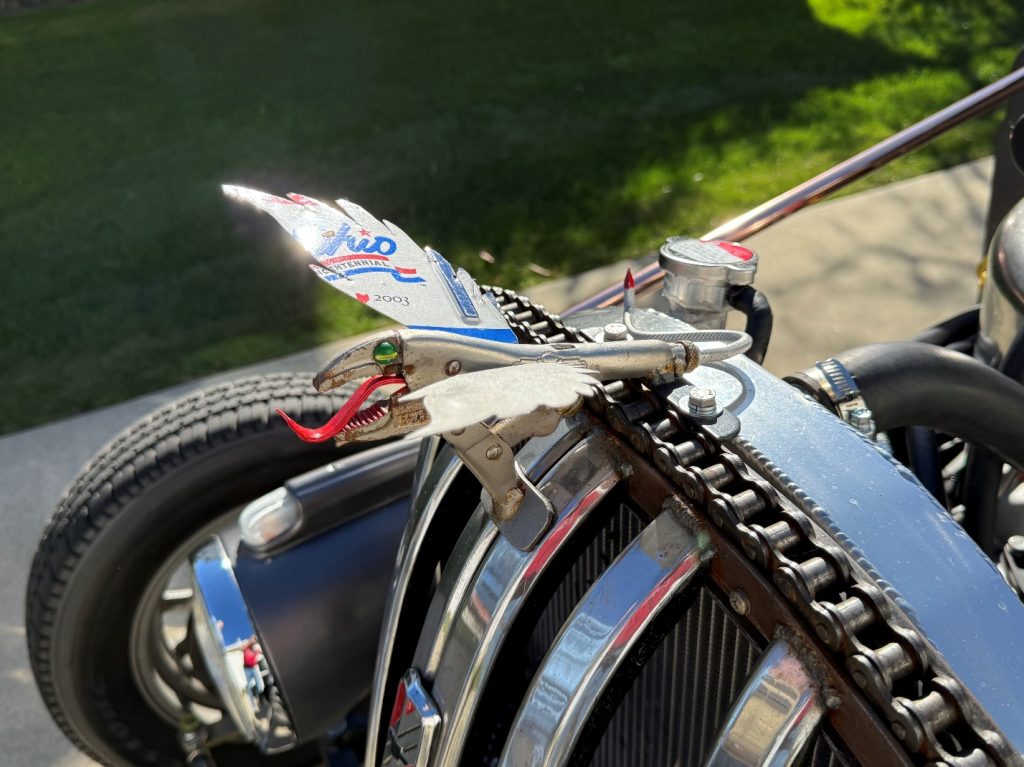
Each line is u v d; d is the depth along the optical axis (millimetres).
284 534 1751
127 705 2164
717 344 1090
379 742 1394
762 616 921
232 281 4789
